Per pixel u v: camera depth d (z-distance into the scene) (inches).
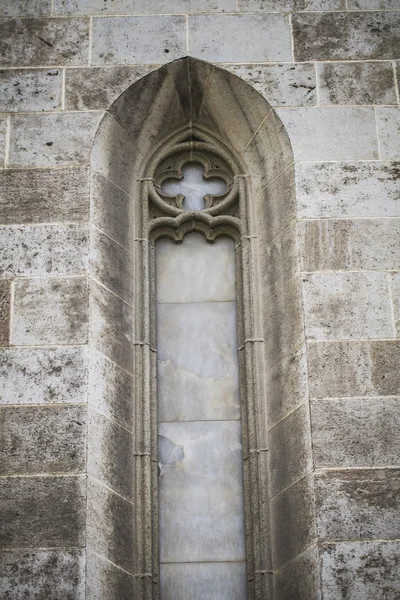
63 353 434.9
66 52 488.1
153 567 430.9
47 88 481.4
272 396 449.4
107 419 434.0
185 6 498.0
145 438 444.5
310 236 456.1
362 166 468.8
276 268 465.1
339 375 433.4
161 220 483.2
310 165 468.8
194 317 473.7
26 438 421.7
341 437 423.8
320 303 444.8
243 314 467.5
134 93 484.7
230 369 465.1
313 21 495.5
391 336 439.5
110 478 427.2
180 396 460.8
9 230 455.2
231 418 457.7
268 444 445.1
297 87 483.5
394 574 403.5
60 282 446.6
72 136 473.4
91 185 465.1
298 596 411.8
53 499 413.1
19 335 437.1
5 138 471.5
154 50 489.7
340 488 415.8
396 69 487.2
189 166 498.6
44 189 462.9
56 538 406.9
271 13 496.7
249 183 489.1
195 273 480.7
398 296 446.3
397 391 430.9
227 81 487.5
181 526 441.7
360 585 402.0
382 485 416.8
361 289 447.2
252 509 437.7
